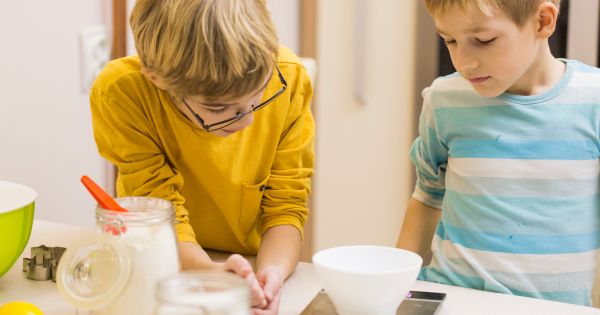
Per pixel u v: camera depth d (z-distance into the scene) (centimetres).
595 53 217
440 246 119
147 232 78
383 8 253
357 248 89
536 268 112
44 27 156
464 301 93
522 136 113
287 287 99
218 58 87
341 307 83
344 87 261
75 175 171
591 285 115
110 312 78
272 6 234
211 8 89
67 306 89
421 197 129
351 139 263
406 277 81
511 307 91
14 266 102
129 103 105
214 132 99
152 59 93
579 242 112
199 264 96
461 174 116
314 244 268
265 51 90
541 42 111
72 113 168
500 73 102
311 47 256
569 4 217
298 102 115
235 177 112
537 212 112
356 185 267
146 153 107
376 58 257
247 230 118
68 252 77
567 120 112
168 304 61
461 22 98
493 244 113
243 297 63
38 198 160
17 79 151
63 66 163
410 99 256
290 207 114
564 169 112
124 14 176
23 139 154
